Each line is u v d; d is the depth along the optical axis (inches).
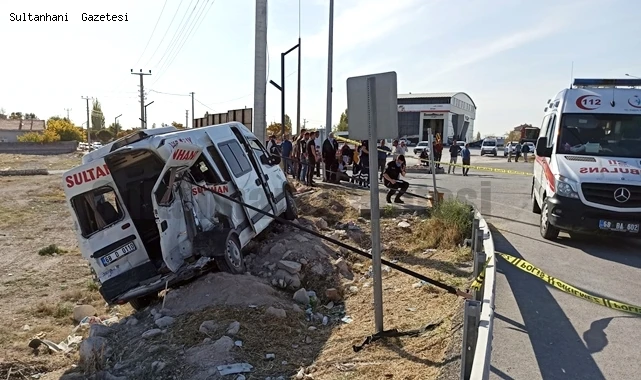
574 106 360.5
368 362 176.4
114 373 190.7
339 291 265.4
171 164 248.7
